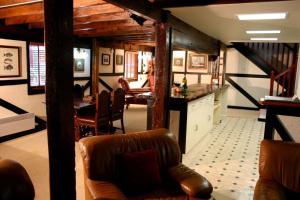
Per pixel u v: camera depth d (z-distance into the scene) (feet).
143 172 7.32
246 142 17.07
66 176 6.56
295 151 7.42
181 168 8.00
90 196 6.47
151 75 33.68
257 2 9.41
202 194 6.84
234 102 31.32
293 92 27.20
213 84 24.17
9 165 5.43
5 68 16.49
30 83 18.34
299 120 10.22
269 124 10.16
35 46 18.58
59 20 5.90
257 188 7.02
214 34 20.10
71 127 6.58
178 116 14.17
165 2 10.61
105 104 15.99
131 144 7.82
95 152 7.18
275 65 29.40
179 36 13.78
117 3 8.01
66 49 6.16
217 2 9.73
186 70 33.17
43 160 12.96
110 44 26.32
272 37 21.43
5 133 15.93
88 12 12.40
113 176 7.31
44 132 18.28
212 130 20.04
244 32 18.40
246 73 30.42
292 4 9.87
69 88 6.39
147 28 17.07
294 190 7.14
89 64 24.80
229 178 11.56
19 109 17.67
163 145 8.27
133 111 26.58
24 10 12.74
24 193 5.30
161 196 7.09
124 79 28.53
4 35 16.16
